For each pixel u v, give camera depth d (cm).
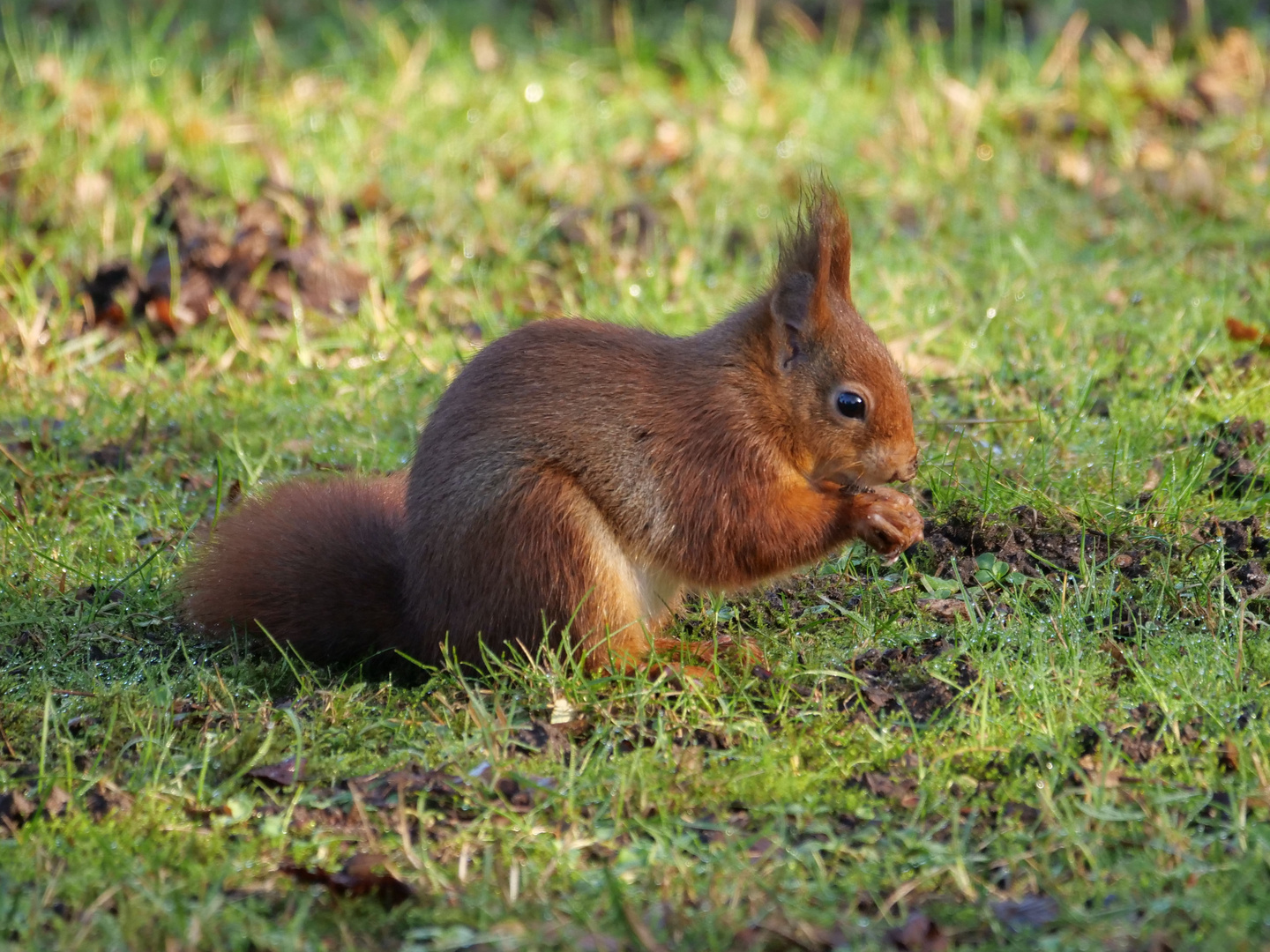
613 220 1545
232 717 796
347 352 1355
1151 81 1838
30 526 1040
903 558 954
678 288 1431
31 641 906
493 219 1549
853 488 870
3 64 1828
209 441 1191
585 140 1752
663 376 838
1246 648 820
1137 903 608
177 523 1060
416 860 653
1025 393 1193
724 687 820
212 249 1459
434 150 1708
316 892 637
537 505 808
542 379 830
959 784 710
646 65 1944
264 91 1884
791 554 834
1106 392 1196
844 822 689
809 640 876
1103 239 1532
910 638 862
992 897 624
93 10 2080
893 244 1516
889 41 1967
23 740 780
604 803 704
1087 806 671
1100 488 1024
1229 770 710
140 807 698
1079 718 756
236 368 1345
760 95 1850
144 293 1427
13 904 620
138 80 1792
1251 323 1312
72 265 1487
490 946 593
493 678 815
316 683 848
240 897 635
